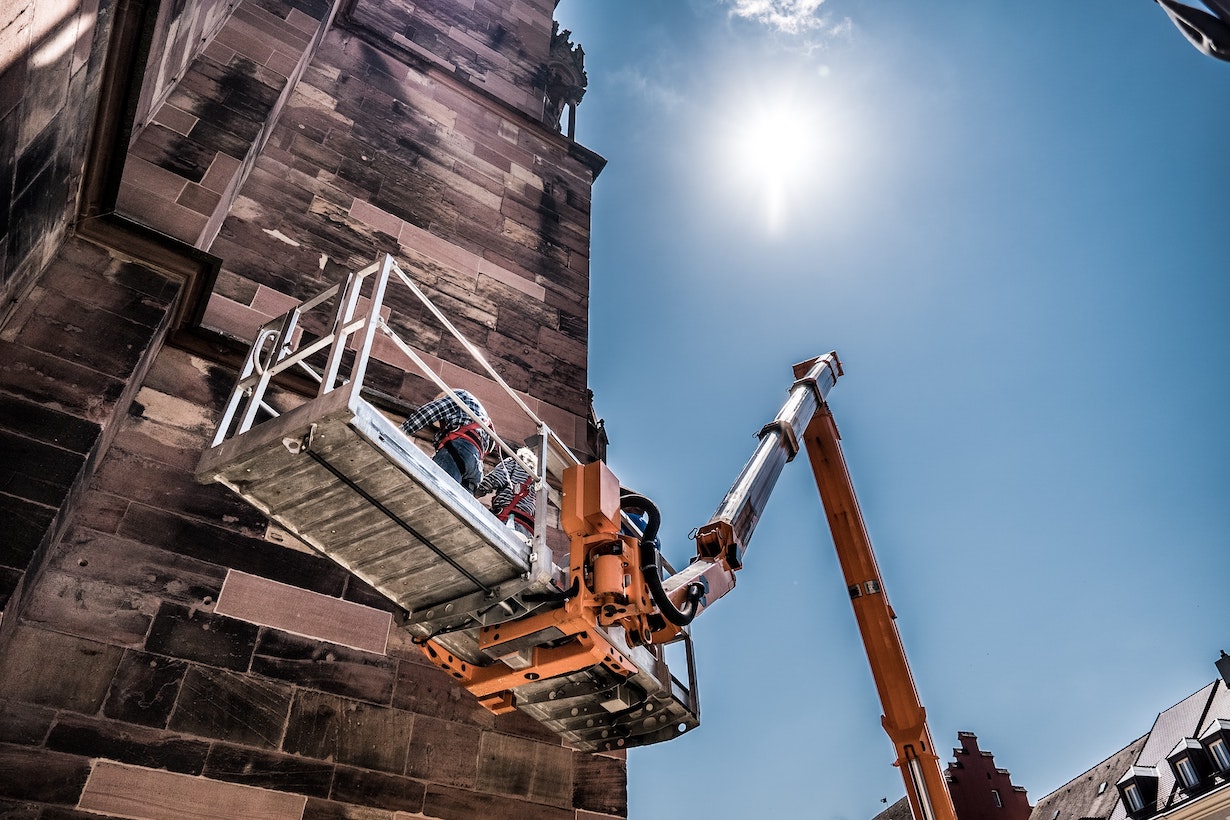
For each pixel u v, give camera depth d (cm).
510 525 488
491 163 1327
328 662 639
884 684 1006
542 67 1689
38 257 579
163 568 605
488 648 480
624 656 484
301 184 1028
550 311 1164
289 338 467
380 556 448
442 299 1045
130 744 522
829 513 1155
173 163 803
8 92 437
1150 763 3231
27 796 473
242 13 1089
